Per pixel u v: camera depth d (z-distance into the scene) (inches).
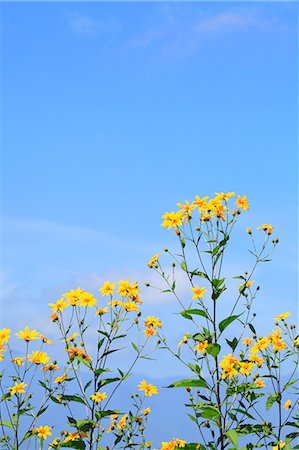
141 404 166.4
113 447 153.9
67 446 146.5
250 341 158.2
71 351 148.0
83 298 151.8
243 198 154.8
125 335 148.6
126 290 152.7
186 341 152.5
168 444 158.9
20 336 148.8
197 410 149.7
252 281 154.4
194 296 151.3
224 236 151.6
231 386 149.6
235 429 147.8
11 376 145.9
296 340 152.6
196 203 154.8
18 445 144.4
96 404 147.8
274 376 149.9
